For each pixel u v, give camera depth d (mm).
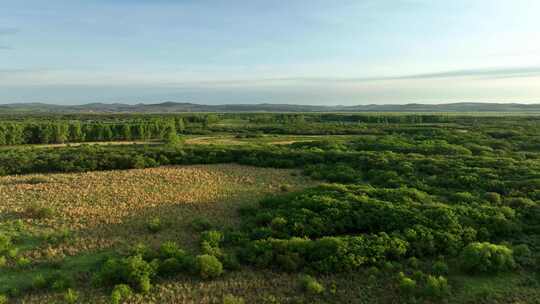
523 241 26125
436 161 47312
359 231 28391
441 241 25500
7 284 21672
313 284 21312
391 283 21875
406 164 46750
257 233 27734
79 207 34750
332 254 23734
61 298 20531
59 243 27000
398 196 33281
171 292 21219
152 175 49719
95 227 30156
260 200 36156
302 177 48906
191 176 49312
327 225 28281
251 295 21125
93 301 20266
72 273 23016
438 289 20453
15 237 27344
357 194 34344
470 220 27875
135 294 20891
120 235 28734
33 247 26297
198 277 22812
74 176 49219
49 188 41906
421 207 30406
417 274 22188
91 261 24609
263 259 24000
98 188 42062
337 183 42000
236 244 26969
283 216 29891
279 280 22516
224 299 20359
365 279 22344
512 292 20766
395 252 24266
